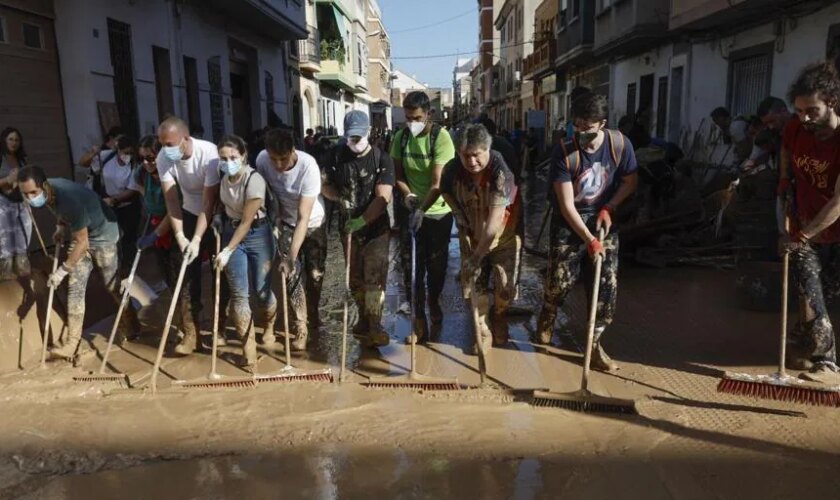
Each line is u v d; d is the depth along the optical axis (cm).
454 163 436
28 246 562
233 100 1766
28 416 386
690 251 723
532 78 2920
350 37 3344
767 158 613
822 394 356
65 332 534
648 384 410
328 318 577
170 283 525
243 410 386
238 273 447
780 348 376
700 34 1210
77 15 948
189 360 484
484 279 473
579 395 374
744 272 554
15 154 642
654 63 1459
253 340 464
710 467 310
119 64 1072
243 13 1558
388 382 411
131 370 466
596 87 1994
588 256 438
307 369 453
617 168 415
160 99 1258
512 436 346
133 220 687
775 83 970
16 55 866
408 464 322
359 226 453
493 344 496
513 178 427
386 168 465
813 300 396
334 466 322
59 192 456
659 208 827
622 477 304
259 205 432
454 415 372
